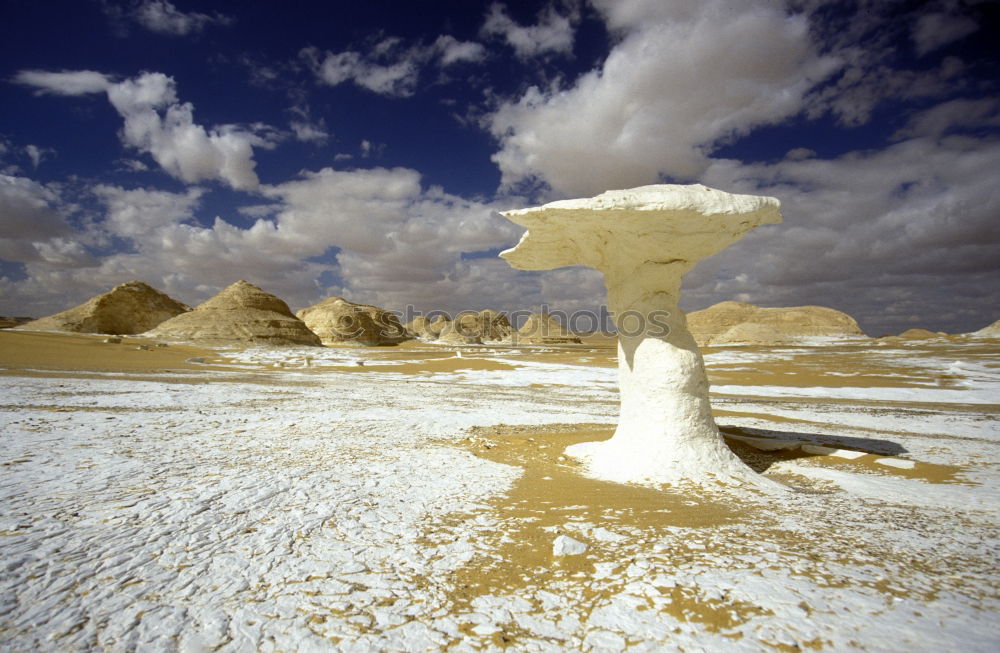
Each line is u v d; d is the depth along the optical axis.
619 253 8.88
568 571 4.36
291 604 3.79
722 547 4.87
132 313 68.81
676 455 8.20
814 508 6.42
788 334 90.38
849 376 33.47
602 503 6.38
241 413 13.99
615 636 3.37
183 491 6.56
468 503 6.35
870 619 3.50
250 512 5.82
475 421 13.98
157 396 16.55
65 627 3.44
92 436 9.95
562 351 66.94
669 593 3.90
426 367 39.59
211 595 3.92
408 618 3.61
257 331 57.91
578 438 11.44
